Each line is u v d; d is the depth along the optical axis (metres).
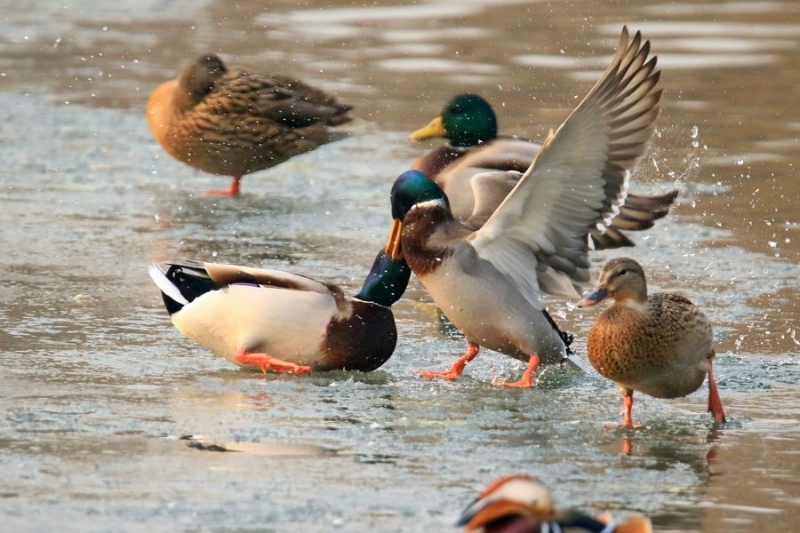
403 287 11.58
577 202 11.30
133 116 22.98
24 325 12.52
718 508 8.31
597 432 9.94
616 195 11.30
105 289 13.97
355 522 7.89
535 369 11.45
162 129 18.89
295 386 10.96
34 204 17.73
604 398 11.01
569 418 10.31
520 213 11.27
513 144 16.14
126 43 27.78
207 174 20.06
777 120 21.95
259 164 18.91
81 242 15.95
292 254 15.70
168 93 18.89
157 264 11.70
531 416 10.34
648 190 18.48
